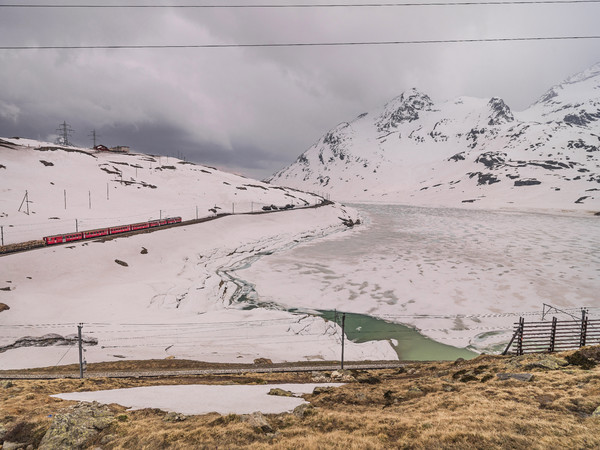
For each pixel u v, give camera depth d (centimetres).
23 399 2070
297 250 12281
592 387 1719
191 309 6594
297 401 2070
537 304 6738
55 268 7300
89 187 16062
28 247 7981
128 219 13200
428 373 3117
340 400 2066
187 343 5094
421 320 6244
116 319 5738
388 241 13938
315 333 5647
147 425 1600
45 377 3538
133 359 4359
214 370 3878
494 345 5288
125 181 18075
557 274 8644
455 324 6044
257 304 7175
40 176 15488
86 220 12200
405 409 1808
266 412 1834
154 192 17900
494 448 1233
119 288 7044
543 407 1614
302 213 18300
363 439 1373
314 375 3431
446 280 8306
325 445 1339
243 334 5478
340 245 13188
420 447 1289
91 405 1902
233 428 1516
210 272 9306
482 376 2283
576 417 1457
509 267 9356
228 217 14700
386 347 5231
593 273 8694
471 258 10494
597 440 1231
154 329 5472
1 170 14712
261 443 1392
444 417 1543
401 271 9188
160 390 2375
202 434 1473
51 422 1605
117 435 1523
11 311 5472
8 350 4512
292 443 1375
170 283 7631
